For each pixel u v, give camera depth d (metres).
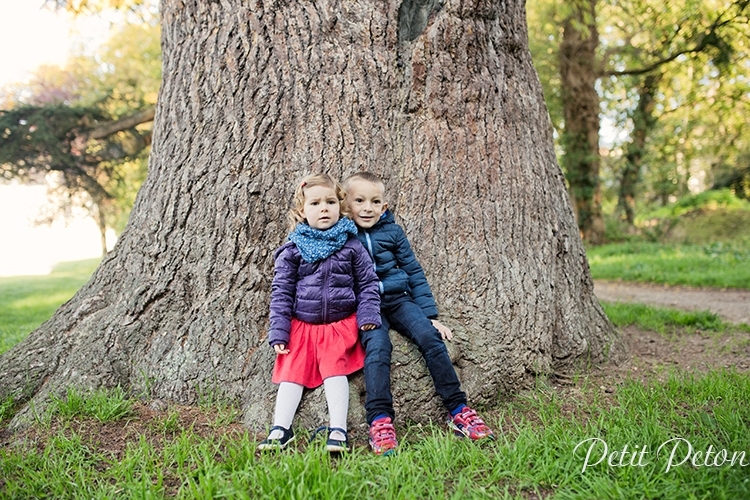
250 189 3.31
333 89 3.39
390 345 2.85
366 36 3.44
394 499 2.12
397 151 3.47
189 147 3.46
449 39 3.51
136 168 16.47
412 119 3.50
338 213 2.95
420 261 3.39
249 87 3.38
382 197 3.15
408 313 2.99
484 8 3.65
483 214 3.50
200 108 3.47
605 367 4.00
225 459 2.42
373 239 3.09
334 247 2.89
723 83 16.80
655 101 21.16
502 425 2.97
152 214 3.49
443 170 3.47
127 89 14.44
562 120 20.34
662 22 14.51
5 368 3.21
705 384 3.49
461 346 3.20
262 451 2.52
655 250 16.28
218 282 3.29
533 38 18.38
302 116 3.36
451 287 3.36
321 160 3.36
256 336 3.22
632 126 22.22
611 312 6.74
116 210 17.47
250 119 3.36
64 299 11.43
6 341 5.74
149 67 14.71
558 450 2.57
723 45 13.54
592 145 18.39
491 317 3.33
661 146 24.30
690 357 4.54
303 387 2.84
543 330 3.57
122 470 2.34
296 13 3.39
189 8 3.55
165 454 2.46
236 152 3.35
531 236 3.70
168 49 3.73
